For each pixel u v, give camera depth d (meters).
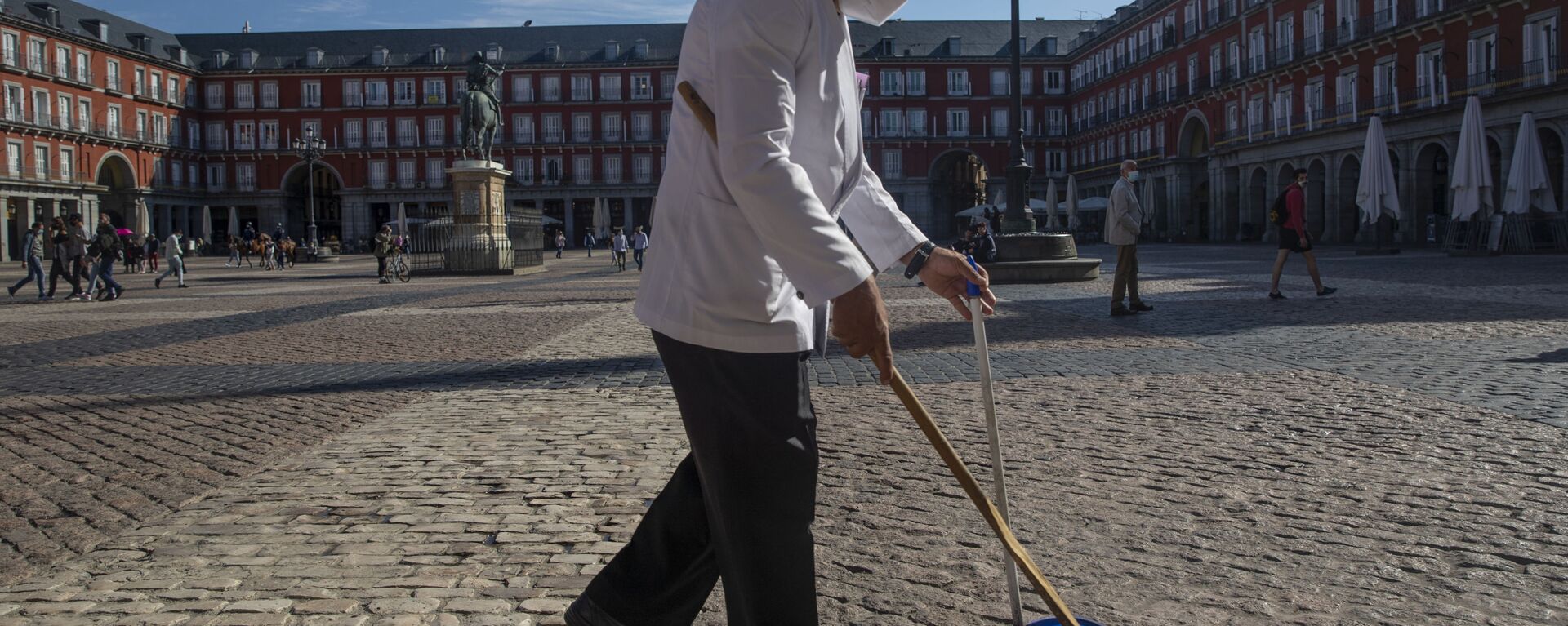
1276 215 12.96
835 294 1.52
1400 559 3.06
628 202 80.56
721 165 1.57
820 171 1.71
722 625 2.70
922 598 2.82
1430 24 38.72
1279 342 8.28
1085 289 15.98
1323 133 45.09
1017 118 19.84
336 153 78.75
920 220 80.56
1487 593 2.78
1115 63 71.06
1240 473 4.10
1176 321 10.37
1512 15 35.12
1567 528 3.30
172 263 24.73
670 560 1.96
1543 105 33.16
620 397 6.45
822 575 3.03
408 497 4.04
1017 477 4.12
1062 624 1.71
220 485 4.31
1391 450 4.42
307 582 3.06
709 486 1.72
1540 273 17.55
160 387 7.38
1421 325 9.32
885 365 1.61
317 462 4.71
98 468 4.68
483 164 28.22
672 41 81.56
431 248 31.31
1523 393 5.62
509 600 2.90
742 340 1.65
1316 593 2.81
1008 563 2.22
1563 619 2.60
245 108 78.62
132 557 3.33
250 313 14.95
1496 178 37.94
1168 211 62.25
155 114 73.62
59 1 67.75
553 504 3.90
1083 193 78.19
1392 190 27.67
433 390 6.89
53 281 19.39
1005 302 13.48
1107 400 5.82
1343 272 19.28
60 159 64.50
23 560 3.32
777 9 1.55
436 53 79.19
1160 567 3.04
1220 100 55.84
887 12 1.75
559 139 80.00
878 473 4.23
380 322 12.84
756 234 1.64
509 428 5.45
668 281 1.72
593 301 16.31
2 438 5.50
